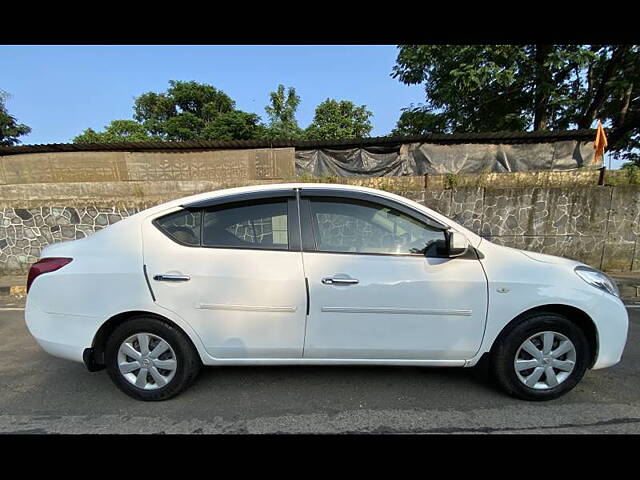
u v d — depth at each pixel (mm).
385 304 2279
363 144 7645
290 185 2453
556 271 2350
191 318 2301
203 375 2748
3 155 7469
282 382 2643
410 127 12375
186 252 2301
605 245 6359
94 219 6621
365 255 2314
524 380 2352
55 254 2396
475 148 7535
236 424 2174
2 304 5180
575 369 2355
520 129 10234
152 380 2395
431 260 2299
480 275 2293
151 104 21109
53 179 7562
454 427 2133
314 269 2273
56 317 2314
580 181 6539
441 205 6680
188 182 7406
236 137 18656
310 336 2320
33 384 2670
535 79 8680
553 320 2311
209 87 21047
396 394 2479
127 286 2268
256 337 2326
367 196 2426
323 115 19469
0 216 6484
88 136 19219
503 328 2330
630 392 2502
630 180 6305
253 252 2301
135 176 7621
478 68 8484
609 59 9438
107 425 2170
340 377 2713
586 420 2189
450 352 2355
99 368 2465
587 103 10312
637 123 9820
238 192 2430
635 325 3924
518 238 6547
